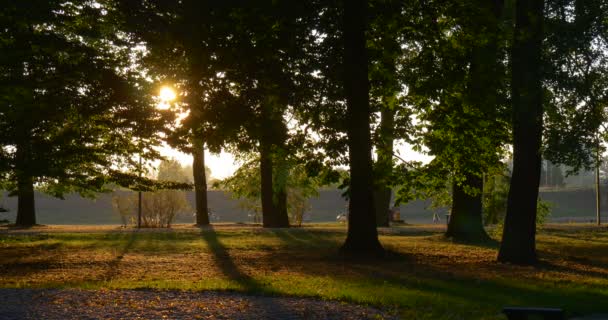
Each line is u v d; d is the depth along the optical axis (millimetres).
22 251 21812
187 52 19391
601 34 15680
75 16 19531
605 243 26156
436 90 20578
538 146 18172
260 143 20656
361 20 19156
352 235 19922
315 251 21422
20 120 18516
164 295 11648
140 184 22438
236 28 19219
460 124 21469
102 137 21672
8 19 17844
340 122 19875
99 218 73375
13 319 9250
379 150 22031
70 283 13719
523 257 18109
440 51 21141
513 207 18375
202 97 20094
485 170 23297
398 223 46406
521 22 17438
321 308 10445
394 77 21812
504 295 12219
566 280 14570
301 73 19797
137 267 16969
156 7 19359
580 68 15898
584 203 86625
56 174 19844
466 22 20391
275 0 18406
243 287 12805
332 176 20578
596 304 11359
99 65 19562
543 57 16422
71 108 19656
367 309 10445
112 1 19625
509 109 18969
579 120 15914
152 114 20156
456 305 10961
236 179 40719
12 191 22297
